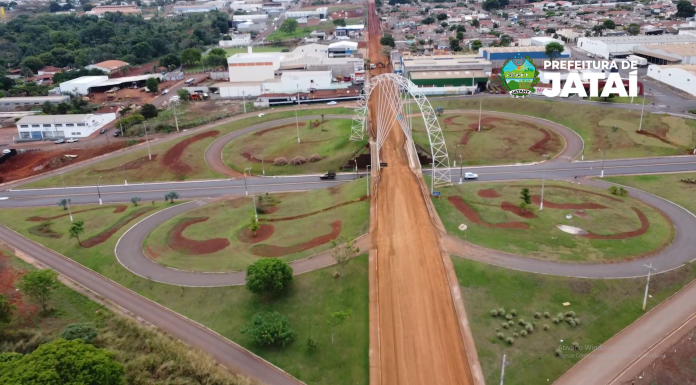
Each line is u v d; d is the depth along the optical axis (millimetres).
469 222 98250
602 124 155375
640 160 131000
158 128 179375
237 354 70812
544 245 88938
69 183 143125
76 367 57344
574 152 141250
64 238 107938
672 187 113625
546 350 66438
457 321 71812
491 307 74250
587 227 95688
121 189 138000
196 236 103812
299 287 82562
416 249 88875
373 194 111688
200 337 74750
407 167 126688
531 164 134750
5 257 100625
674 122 148750
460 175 128875
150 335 73938
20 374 55562
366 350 68375
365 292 79000
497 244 89500
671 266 81812
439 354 66375
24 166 156250
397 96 160625
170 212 119438
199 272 90000
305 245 94875
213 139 169500
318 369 67125
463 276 80688
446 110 184500
